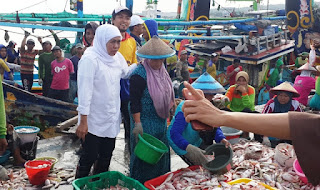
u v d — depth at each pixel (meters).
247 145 4.29
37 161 4.43
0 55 9.69
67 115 6.43
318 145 0.97
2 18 12.38
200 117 1.14
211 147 3.64
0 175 4.20
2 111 3.99
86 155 3.74
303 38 12.23
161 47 3.47
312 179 0.98
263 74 11.07
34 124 6.30
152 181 3.40
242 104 5.75
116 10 4.56
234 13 19.09
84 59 3.46
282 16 12.92
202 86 3.48
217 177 3.43
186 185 3.34
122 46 4.67
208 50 11.45
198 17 14.49
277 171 3.69
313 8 12.13
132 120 3.68
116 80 3.71
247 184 3.23
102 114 3.63
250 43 10.54
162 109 3.59
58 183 4.19
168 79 3.71
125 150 5.42
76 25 11.77
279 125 1.04
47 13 12.02
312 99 6.75
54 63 8.07
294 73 9.12
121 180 3.53
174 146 3.66
